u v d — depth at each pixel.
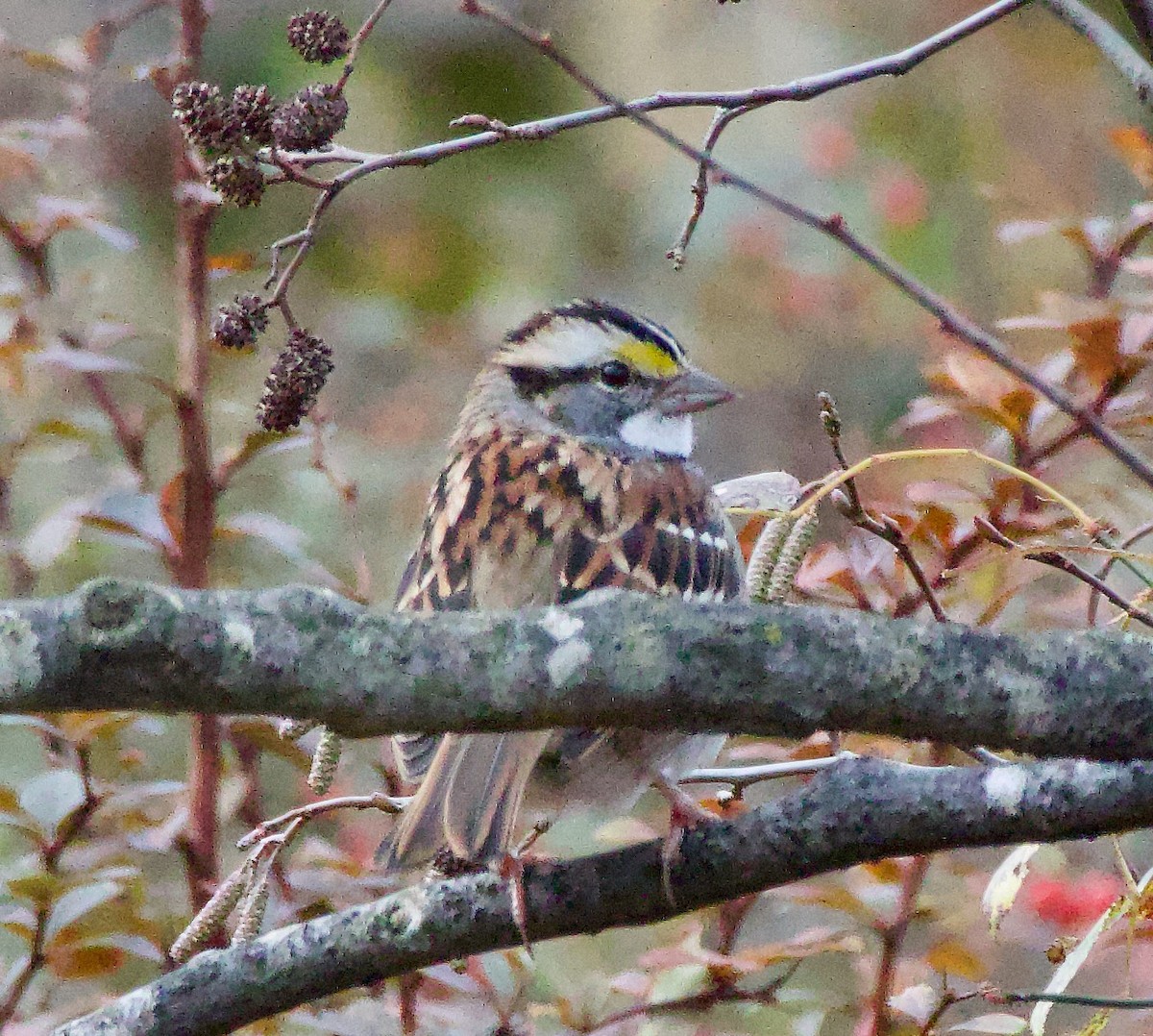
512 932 6.33
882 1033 8.26
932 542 8.25
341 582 9.13
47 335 9.38
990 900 6.72
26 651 4.49
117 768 8.99
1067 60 15.44
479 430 8.98
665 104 6.71
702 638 4.81
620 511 7.95
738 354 14.99
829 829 6.06
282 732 6.91
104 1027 6.38
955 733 4.98
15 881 7.65
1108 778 5.73
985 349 6.61
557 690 4.72
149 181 10.65
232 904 6.67
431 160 6.76
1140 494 8.88
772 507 8.54
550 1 15.49
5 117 10.91
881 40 15.85
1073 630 5.09
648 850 6.32
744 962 8.11
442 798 6.57
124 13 9.77
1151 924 7.76
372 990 8.41
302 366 6.74
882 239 14.92
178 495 9.07
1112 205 14.77
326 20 6.73
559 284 15.41
